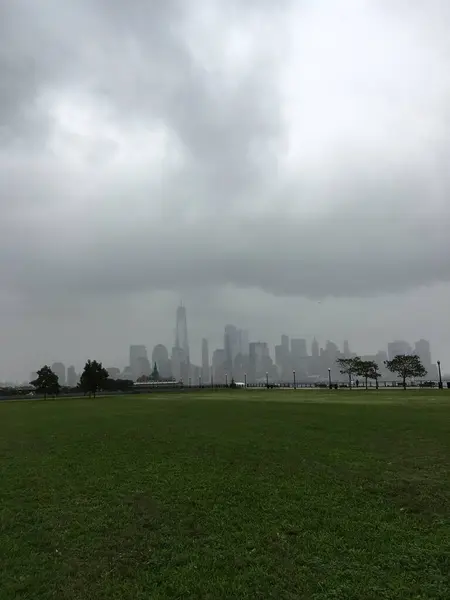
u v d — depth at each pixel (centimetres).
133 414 3172
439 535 890
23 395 9550
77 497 1166
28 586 727
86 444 1903
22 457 1672
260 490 1184
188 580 736
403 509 1038
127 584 728
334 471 1355
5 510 1077
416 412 2842
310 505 1068
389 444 1734
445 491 1153
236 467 1430
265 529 934
